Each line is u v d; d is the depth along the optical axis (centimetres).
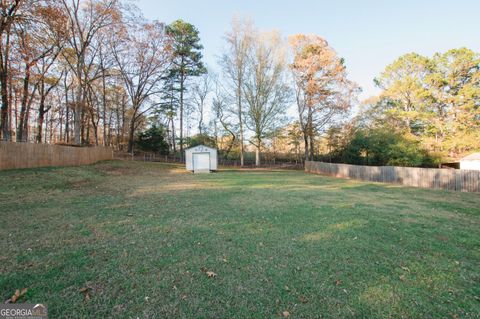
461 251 378
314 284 271
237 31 2647
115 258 318
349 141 2581
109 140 3180
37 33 1425
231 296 243
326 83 2489
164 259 320
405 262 335
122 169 1689
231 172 2105
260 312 220
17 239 376
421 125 2550
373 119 2745
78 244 362
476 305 239
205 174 1797
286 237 423
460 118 2166
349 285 271
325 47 2530
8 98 1609
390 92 2597
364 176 1733
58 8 1488
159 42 2433
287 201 757
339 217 570
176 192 891
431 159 2088
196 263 312
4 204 610
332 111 2544
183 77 2991
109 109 3092
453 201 846
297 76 2686
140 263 306
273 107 2673
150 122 3281
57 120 2958
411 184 1408
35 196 719
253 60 2647
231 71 2731
